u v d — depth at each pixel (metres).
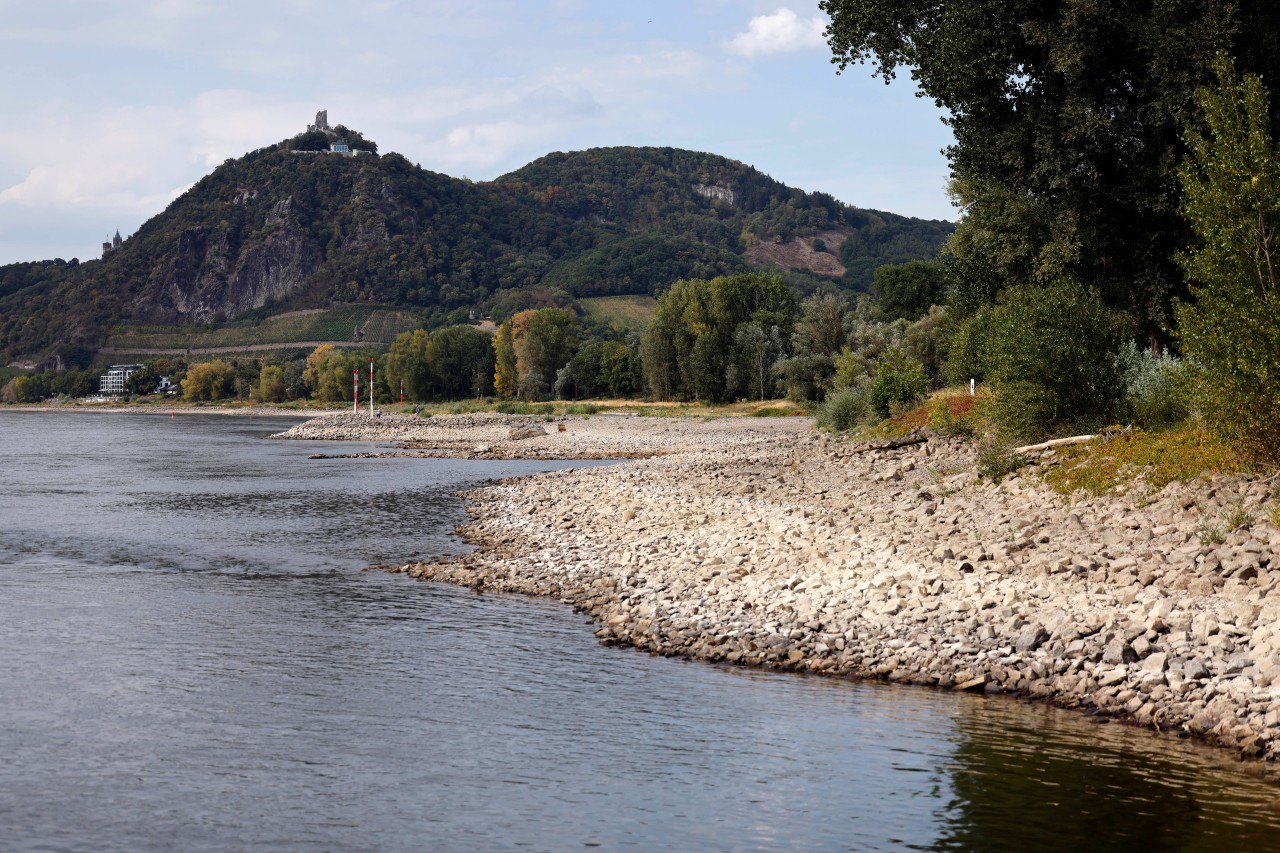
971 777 11.12
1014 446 29.19
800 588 18.89
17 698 14.21
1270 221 21.56
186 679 15.23
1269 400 20.11
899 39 35.03
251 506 39.00
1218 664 13.20
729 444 63.69
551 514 32.34
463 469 57.41
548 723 13.18
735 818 10.23
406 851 9.56
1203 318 21.70
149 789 11.02
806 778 11.21
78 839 9.80
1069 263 33.62
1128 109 32.28
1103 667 13.95
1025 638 15.02
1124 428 26.42
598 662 16.09
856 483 32.03
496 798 10.80
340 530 31.92
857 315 100.19
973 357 44.06
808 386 95.00
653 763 11.73
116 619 19.25
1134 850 9.34
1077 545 19.67
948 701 13.76
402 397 182.25
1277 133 29.88
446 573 23.72
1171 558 17.81
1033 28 30.98
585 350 150.62
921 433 38.25
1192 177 22.72
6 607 20.31
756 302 121.56
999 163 34.62
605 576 22.20
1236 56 29.67
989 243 36.50
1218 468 21.55
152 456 71.31
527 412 119.75
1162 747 11.90
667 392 129.00
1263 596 15.38
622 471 45.00
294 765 11.74
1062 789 10.74
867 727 12.78
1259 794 10.54
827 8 36.19
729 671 15.52
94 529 32.47
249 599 21.16
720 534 24.91
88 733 12.79
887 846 9.53
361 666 15.95
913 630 16.12
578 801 10.71
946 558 19.91
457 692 14.55
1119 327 31.14
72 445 86.50
